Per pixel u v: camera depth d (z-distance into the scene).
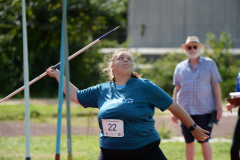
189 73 9.01
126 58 5.70
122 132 5.34
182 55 31.16
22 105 23.16
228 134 14.27
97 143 12.48
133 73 5.89
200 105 8.88
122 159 5.44
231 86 27.05
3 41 30.16
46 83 30.59
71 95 6.14
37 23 28.12
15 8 27.05
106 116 5.43
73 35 31.36
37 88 30.47
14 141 12.80
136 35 31.28
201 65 8.99
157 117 18.70
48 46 30.77
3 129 15.49
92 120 17.92
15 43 30.12
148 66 30.98
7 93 30.30
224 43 30.64
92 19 30.16
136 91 5.46
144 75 29.45
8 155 10.58
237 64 29.94
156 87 5.52
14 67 30.50
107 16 31.39
